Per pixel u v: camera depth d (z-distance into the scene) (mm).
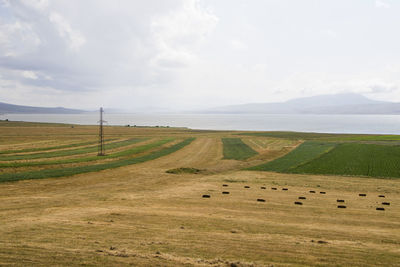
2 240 14297
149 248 13641
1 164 43469
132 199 26406
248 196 28438
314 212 22859
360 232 17672
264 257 12883
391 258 13086
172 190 30953
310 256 13109
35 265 11156
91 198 26734
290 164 51312
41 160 50312
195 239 15297
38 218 19344
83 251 12805
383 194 30766
